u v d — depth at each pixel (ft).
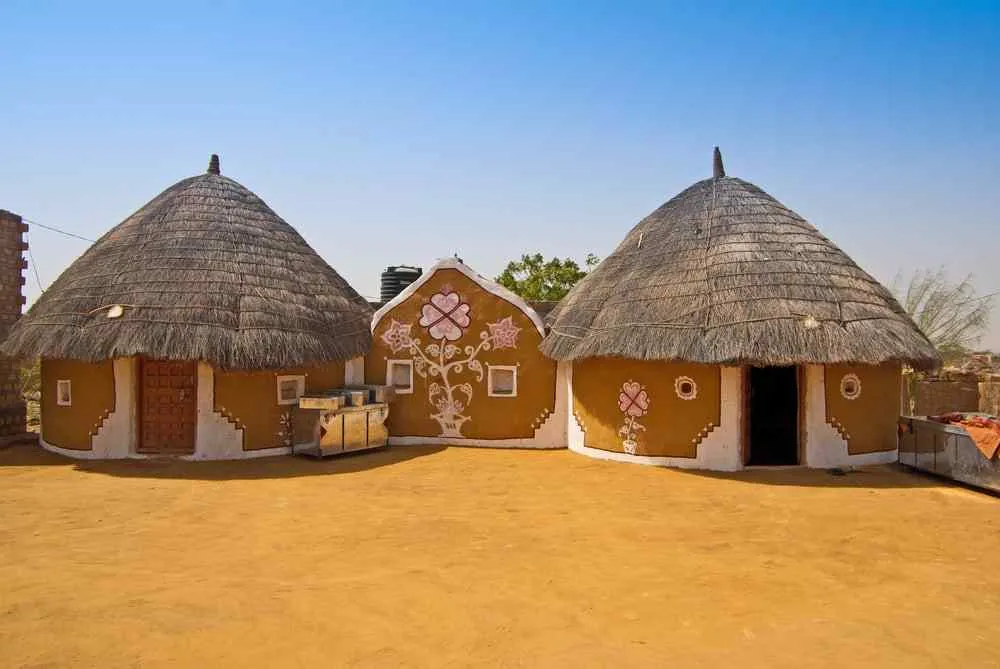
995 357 66.49
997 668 13.83
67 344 34.76
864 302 35.04
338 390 41.19
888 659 14.14
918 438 34.35
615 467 36.22
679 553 21.43
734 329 33.32
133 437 37.11
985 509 27.53
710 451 35.24
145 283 36.40
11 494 28.71
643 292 37.68
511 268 97.40
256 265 39.04
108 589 17.33
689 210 41.52
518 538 22.84
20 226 46.19
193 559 20.16
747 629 15.61
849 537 23.52
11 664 13.24
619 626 15.70
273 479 32.32
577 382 41.09
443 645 14.53
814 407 35.42
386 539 22.49
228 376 37.22
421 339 43.62
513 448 42.45
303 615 15.87
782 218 38.91
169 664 13.42
